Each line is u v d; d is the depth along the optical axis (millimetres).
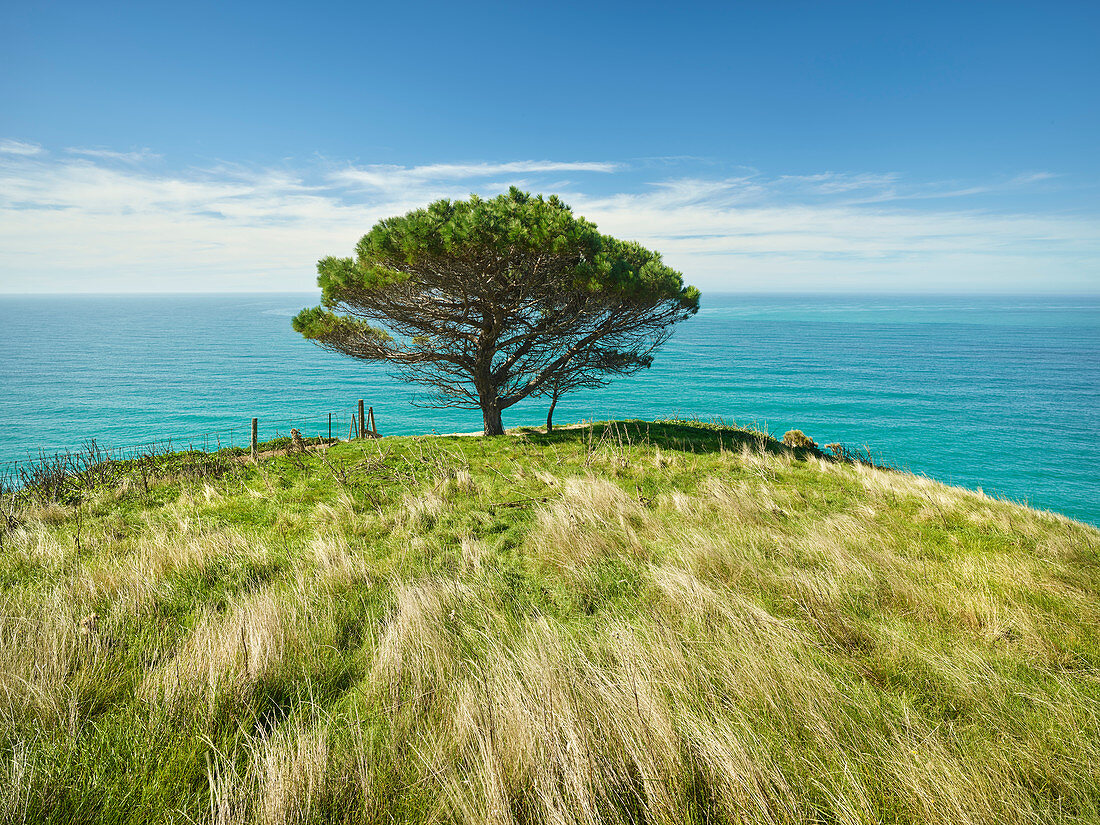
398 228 12203
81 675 3924
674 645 4449
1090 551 7406
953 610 5461
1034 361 162750
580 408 92688
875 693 4023
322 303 15195
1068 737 3502
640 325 16594
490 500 9789
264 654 4176
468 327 16156
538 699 3641
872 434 76750
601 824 2775
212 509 9289
